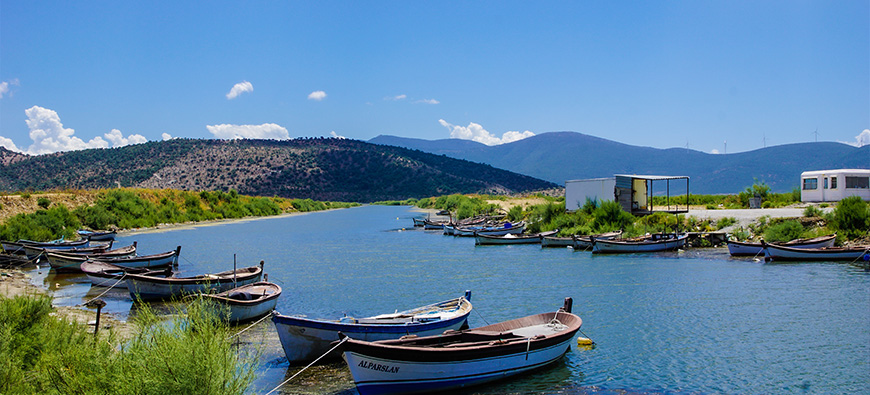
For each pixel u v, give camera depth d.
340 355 14.70
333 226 74.75
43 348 10.62
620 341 16.47
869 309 19.41
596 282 25.98
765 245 31.22
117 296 24.42
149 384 7.91
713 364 14.32
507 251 40.62
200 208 90.81
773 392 12.52
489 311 20.66
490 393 12.81
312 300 23.17
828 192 52.56
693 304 20.86
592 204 50.84
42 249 35.31
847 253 30.19
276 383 13.21
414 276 29.08
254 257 38.44
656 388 12.90
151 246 46.56
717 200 72.00
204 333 8.62
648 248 36.50
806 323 17.81
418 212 125.75
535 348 13.74
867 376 13.30
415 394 12.52
